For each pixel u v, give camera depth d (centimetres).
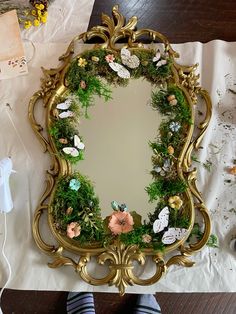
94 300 117
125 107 119
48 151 118
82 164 117
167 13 128
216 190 116
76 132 117
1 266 116
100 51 120
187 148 115
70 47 122
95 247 111
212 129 119
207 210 113
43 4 127
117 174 116
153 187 113
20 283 115
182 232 110
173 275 113
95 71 120
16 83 126
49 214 113
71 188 113
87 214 111
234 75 122
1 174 111
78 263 111
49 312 117
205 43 124
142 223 112
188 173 114
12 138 122
